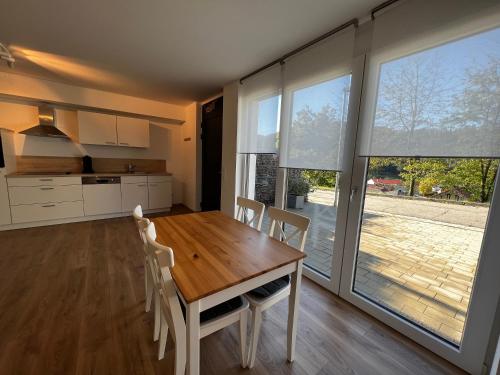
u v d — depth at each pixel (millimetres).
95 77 3293
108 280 2189
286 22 1842
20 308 1771
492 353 1264
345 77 1863
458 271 1553
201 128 4574
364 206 1891
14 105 3592
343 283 2027
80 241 3080
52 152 3947
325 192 2281
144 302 1891
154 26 1968
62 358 1358
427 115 1399
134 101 4309
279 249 1359
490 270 1237
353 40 1787
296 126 2291
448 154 1322
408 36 1463
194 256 1229
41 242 3000
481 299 1277
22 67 2992
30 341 1465
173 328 1041
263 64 2664
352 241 1935
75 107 3949
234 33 2033
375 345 1555
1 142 3246
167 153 5164
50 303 1838
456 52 1278
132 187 4309
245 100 3074
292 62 2309
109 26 1987
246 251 1317
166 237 1487
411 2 1443
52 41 2270
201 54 2457
